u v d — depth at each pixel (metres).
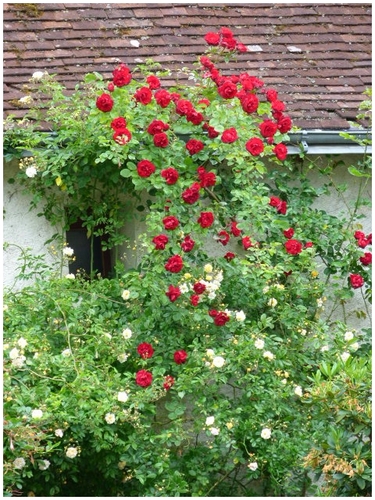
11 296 4.70
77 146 4.81
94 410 4.16
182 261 4.60
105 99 4.58
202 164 4.95
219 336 4.79
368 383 3.63
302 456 4.50
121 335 4.57
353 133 5.34
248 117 4.75
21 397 3.97
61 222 5.11
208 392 4.62
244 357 4.60
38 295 4.70
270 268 4.78
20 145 4.93
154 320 4.79
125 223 5.28
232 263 4.95
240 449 4.68
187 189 4.59
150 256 4.67
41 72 5.11
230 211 4.96
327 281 5.34
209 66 4.80
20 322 4.53
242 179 4.73
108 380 4.35
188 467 4.67
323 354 4.89
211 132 4.73
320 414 3.76
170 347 4.71
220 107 4.69
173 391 4.99
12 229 5.10
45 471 4.51
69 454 4.24
